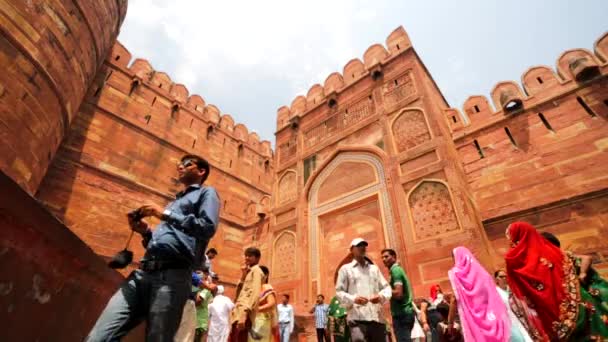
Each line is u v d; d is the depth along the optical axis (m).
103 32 7.72
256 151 15.60
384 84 9.05
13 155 5.04
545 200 5.84
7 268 1.18
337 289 2.90
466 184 6.93
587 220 5.25
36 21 5.50
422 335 3.91
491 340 2.18
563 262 1.83
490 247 6.13
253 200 13.91
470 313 2.37
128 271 8.48
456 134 7.81
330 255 7.77
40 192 7.76
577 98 6.23
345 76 10.74
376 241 6.93
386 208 7.09
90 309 2.12
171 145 11.54
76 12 6.61
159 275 1.26
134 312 1.24
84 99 9.51
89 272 2.00
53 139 6.34
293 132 11.41
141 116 10.98
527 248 2.02
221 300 3.96
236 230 12.14
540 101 6.70
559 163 5.96
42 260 1.43
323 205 8.68
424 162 6.90
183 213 1.47
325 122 10.32
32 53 5.40
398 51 9.34
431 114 7.35
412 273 5.91
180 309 1.25
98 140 9.42
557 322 1.71
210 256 4.00
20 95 5.14
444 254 5.67
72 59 6.51
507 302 2.57
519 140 6.71
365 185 7.89
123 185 9.50
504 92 7.33
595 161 5.56
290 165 10.67
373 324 2.71
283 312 5.57
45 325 1.52
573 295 1.70
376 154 8.05
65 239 1.58
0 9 4.85
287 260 8.77
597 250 4.97
